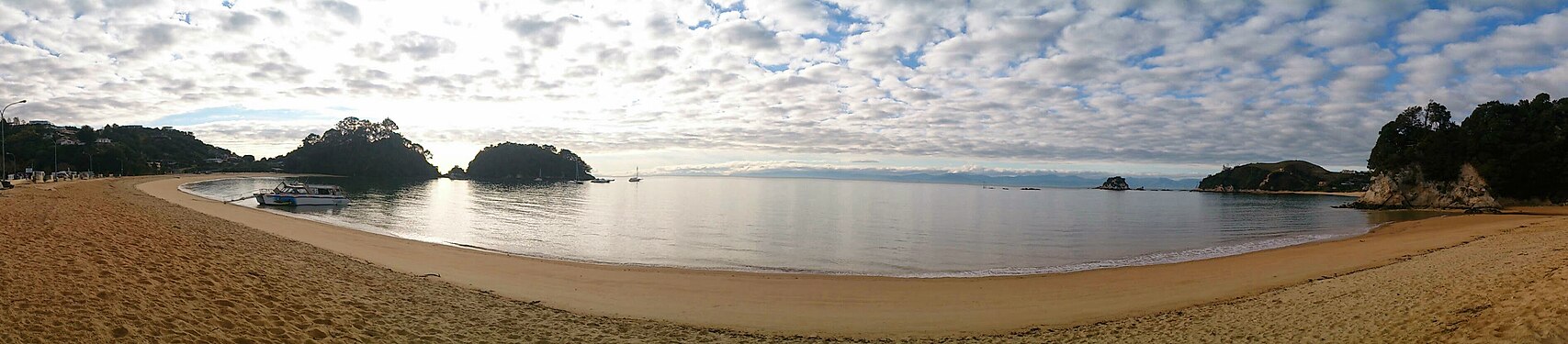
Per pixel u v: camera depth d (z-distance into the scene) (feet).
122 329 28.27
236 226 94.22
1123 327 46.62
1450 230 131.44
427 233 129.70
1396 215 230.68
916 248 117.50
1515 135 244.42
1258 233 152.97
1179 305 55.98
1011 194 572.92
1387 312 39.60
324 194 223.51
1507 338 28.53
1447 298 40.16
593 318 48.67
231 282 41.55
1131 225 181.98
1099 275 79.10
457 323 41.91
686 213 215.51
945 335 46.47
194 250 52.11
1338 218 211.00
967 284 71.92
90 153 445.78
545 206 238.89
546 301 55.01
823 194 466.29
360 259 71.46
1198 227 171.63
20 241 42.50
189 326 30.96
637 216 194.18
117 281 35.81
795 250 113.09
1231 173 638.53
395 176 627.05
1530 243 80.89
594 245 114.01
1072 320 51.21
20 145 426.92
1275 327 40.57
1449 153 261.65
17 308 28.14
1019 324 50.24
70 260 38.99
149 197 180.86
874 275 80.33
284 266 51.85
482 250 100.22
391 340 35.63
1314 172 574.56
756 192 486.79
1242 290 63.31
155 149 623.77
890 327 49.60
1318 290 55.31
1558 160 234.99
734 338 44.98
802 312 55.62
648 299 59.62
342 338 34.27
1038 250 115.24
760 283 71.05
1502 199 244.63
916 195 463.01
